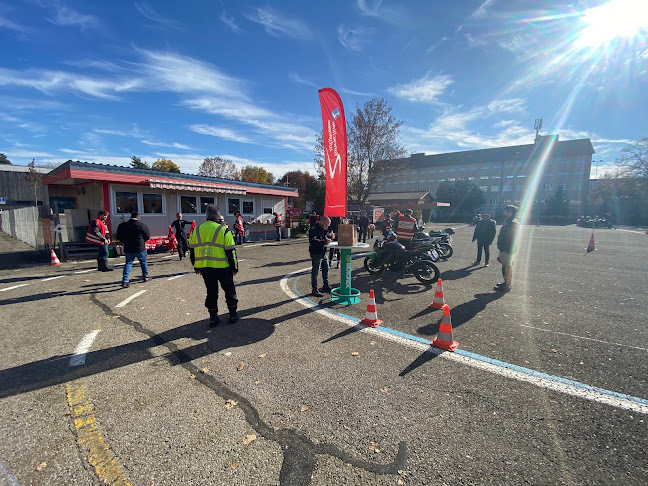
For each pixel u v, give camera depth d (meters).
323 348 3.92
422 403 2.82
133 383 3.14
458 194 57.88
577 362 3.59
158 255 12.35
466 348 3.94
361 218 16.95
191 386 3.09
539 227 35.31
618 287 7.18
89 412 2.70
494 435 2.43
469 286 7.23
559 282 7.67
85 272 8.80
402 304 5.81
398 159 29.17
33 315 5.16
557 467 2.13
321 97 6.12
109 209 11.71
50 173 12.46
